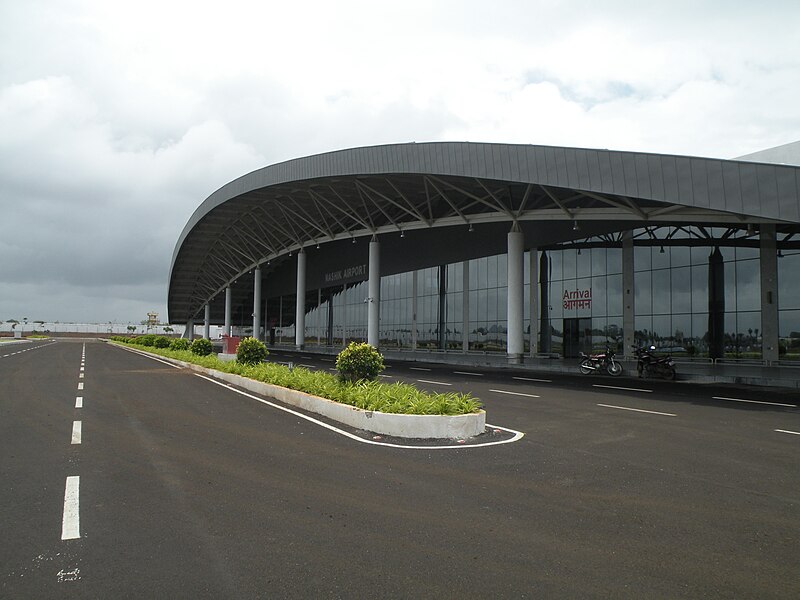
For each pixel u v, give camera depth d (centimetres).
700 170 1777
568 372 2433
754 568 416
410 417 901
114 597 370
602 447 838
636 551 447
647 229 2847
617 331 2939
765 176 1664
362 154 2880
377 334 3847
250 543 461
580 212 2527
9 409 1216
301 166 3297
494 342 3572
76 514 531
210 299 8862
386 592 377
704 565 421
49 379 1928
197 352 2836
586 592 377
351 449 816
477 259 3753
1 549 448
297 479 655
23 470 695
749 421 1091
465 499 580
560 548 452
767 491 612
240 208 4444
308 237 4947
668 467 716
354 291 5225
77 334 12362
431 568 414
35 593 375
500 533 485
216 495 591
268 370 1648
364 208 3878
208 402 1342
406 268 4438
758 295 2420
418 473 682
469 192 2956
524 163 2211
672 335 2716
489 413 1187
